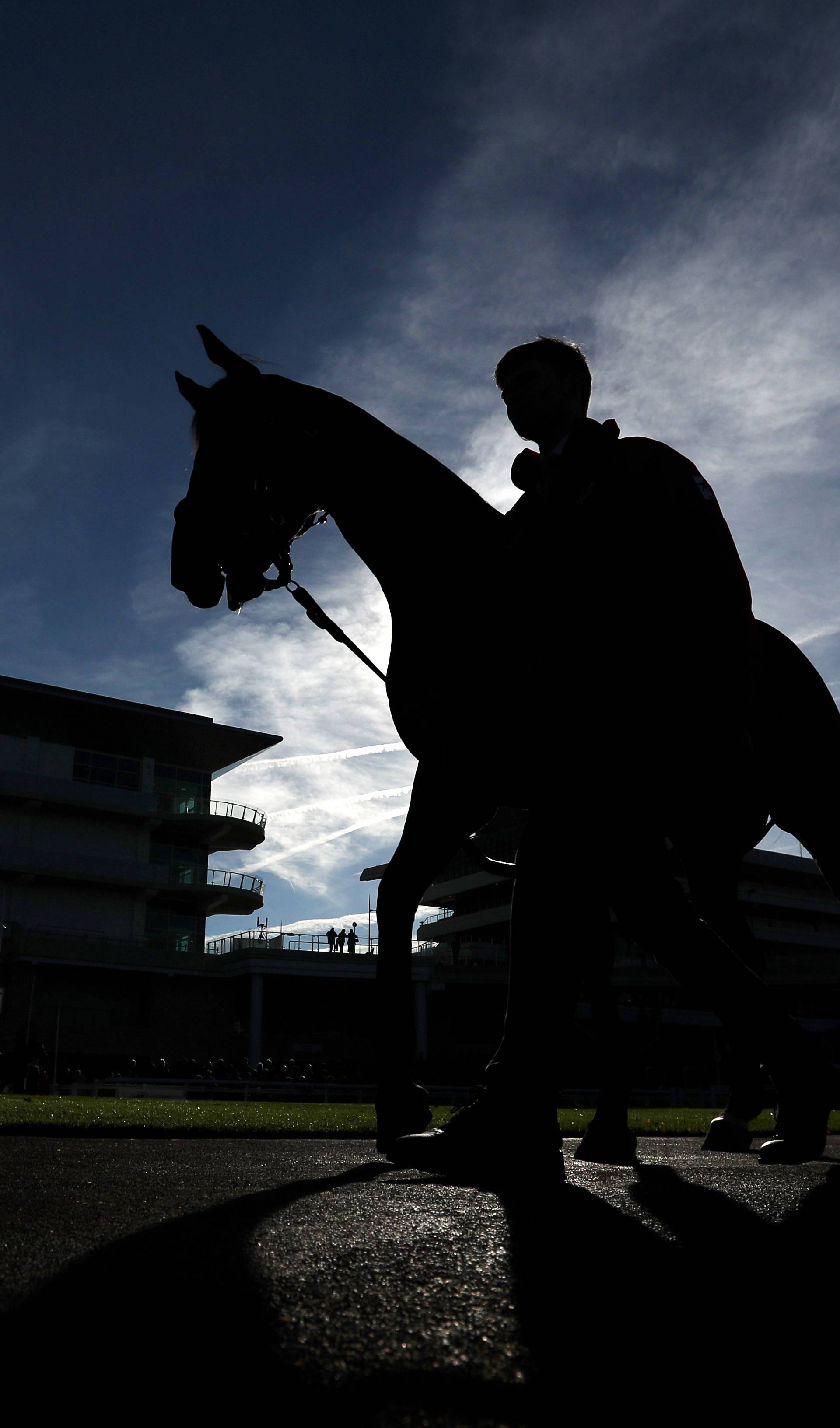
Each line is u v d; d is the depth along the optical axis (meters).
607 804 2.10
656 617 2.15
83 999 43.72
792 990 57.00
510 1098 2.35
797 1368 0.82
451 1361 0.83
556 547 2.25
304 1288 1.05
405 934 2.82
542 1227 1.44
